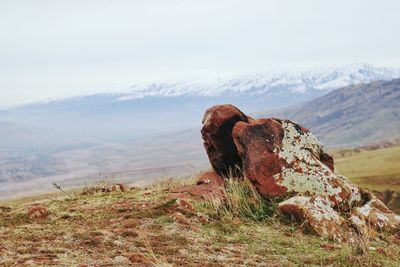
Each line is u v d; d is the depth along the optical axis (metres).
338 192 12.02
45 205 12.10
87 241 8.20
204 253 8.30
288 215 11.16
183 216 10.30
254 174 12.23
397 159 114.12
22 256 7.21
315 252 9.16
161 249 8.23
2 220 10.06
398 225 11.67
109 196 13.27
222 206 11.54
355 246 9.27
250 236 9.89
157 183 15.84
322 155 13.43
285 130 13.07
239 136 12.96
